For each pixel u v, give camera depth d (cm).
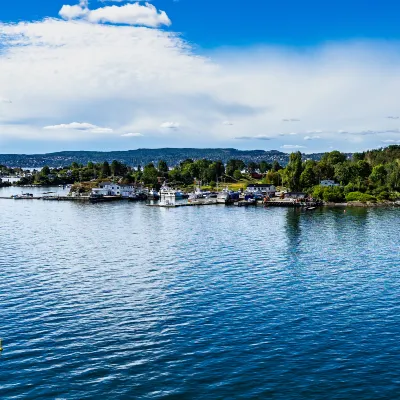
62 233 14862
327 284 8538
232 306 7294
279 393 4766
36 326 6462
